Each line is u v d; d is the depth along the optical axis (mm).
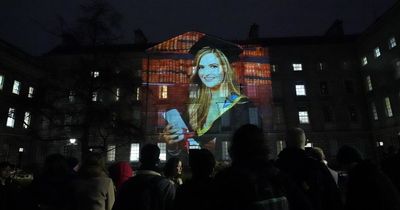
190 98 40562
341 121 40656
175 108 40188
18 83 36469
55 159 5023
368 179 3504
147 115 39875
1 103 32906
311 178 3215
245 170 2270
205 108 40094
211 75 41094
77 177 4559
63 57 40062
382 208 3295
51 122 25391
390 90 35625
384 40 36594
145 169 3906
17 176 22000
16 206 4641
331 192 3227
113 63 26797
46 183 4773
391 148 7703
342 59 42969
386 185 3451
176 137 39188
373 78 39406
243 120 39625
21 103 26062
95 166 4680
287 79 42062
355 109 41406
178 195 3062
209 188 2707
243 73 41125
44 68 26797
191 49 42250
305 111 41125
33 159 36562
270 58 42812
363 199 3443
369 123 40500
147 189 3652
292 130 3771
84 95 25266
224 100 40281
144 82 40781
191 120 39781
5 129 33344
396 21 34031
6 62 34156
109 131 26141
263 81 41094
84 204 4242
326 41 44344
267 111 39938
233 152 2459
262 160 2377
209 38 42562
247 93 40531
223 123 39719
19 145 35500
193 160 3164
